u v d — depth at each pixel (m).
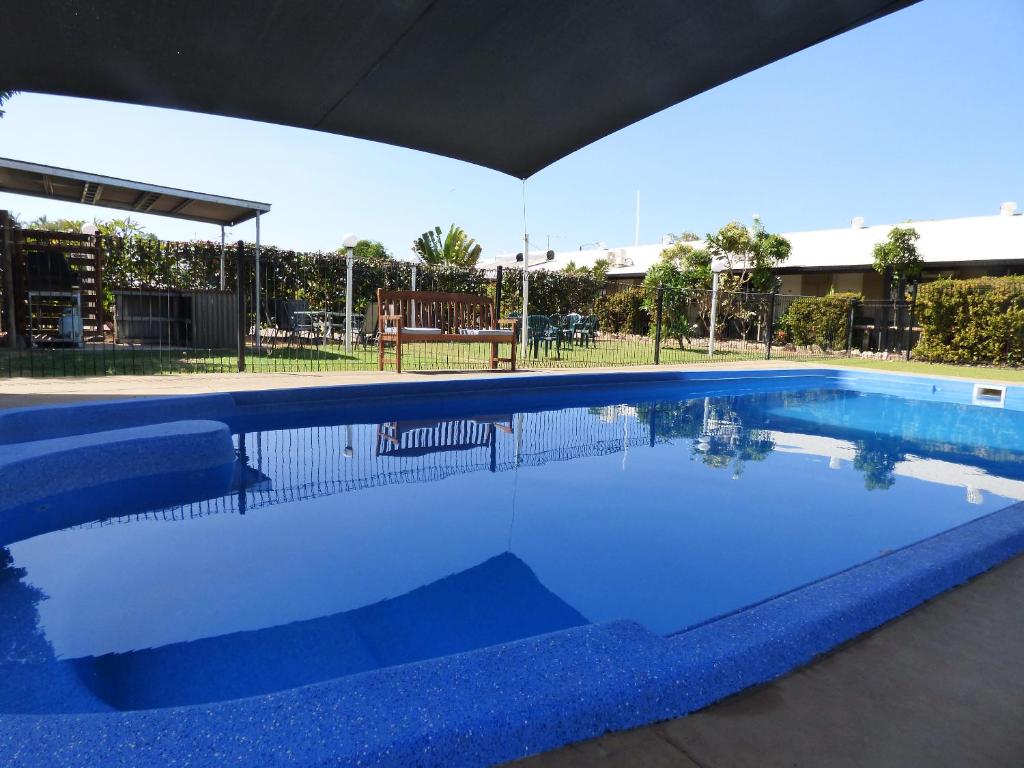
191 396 4.70
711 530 2.77
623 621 1.38
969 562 1.84
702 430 5.43
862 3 2.36
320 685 1.05
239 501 3.03
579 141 4.08
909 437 5.29
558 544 2.54
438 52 3.03
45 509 2.82
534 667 1.14
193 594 1.98
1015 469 4.17
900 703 1.21
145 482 3.30
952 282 11.32
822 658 1.37
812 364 10.52
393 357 9.96
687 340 15.41
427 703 1.01
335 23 2.78
